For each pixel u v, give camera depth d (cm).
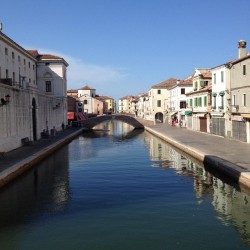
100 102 14300
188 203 1730
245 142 3588
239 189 1953
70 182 2261
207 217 1525
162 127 7200
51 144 3875
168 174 2467
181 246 1247
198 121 5547
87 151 3912
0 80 3609
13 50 4962
